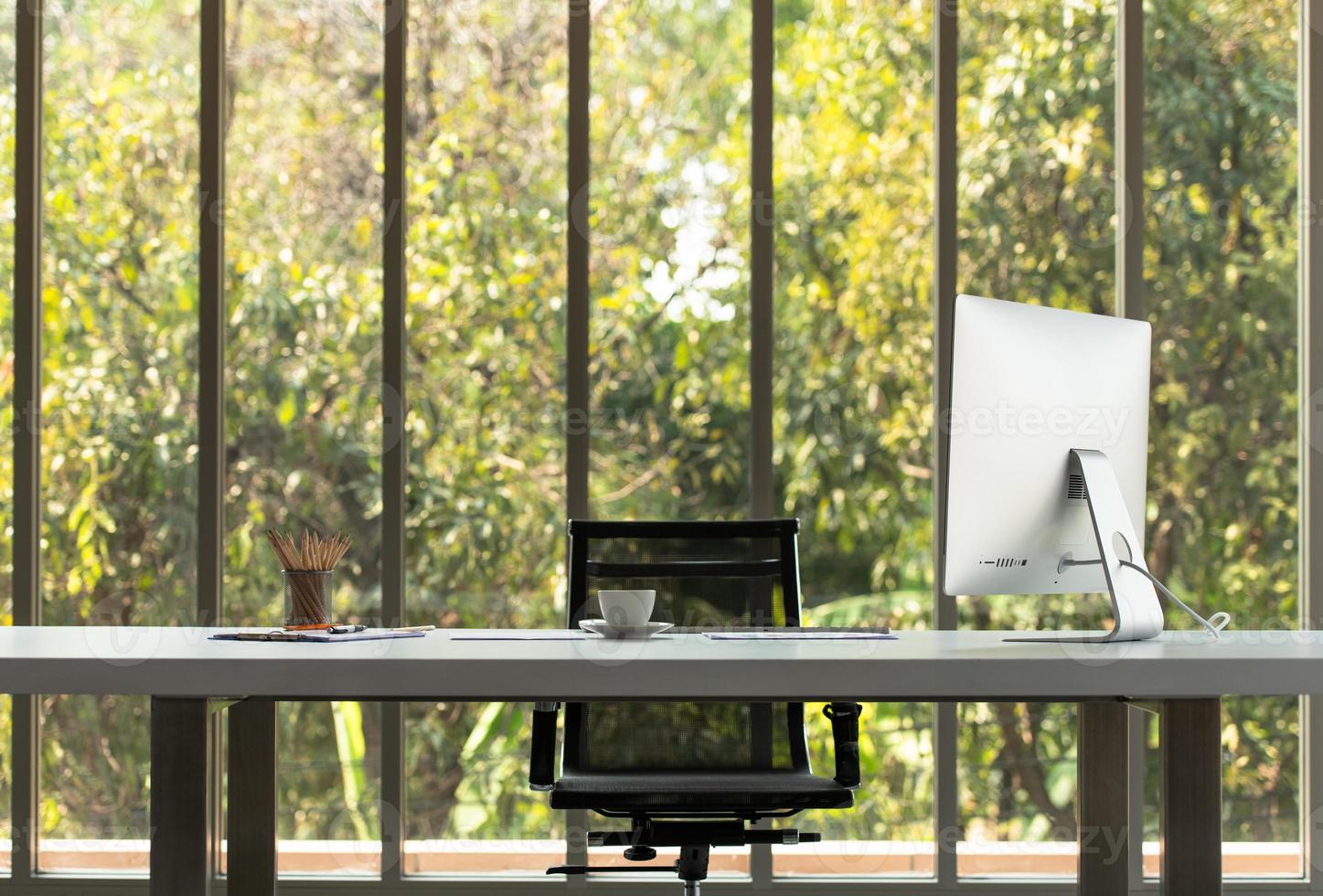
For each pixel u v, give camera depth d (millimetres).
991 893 2658
